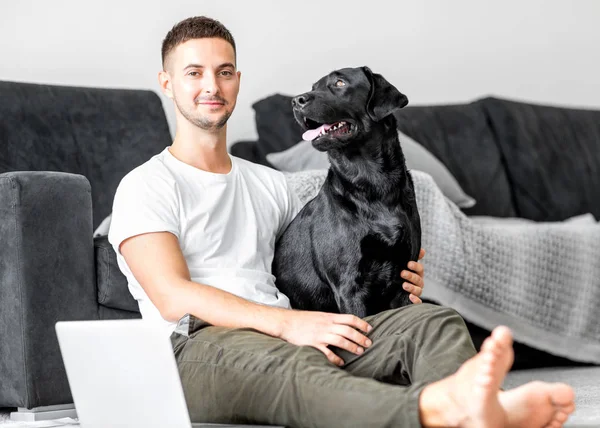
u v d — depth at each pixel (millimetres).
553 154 4664
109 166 3369
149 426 1636
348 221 2291
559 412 1485
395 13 4801
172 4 4238
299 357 1698
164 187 2080
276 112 4020
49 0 3984
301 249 2354
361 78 2330
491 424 1439
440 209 3275
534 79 5215
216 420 1807
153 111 3584
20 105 3254
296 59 4523
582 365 3680
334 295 2324
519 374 3375
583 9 5375
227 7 4363
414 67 4844
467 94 4996
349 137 2281
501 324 3396
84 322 1670
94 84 4066
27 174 2465
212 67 2152
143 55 4176
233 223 2178
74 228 2537
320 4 4598
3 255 2471
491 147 4516
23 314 2445
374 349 1844
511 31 5148
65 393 2510
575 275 3596
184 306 1919
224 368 1773
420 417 1478
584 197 4688
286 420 1673
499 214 4426
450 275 3254
